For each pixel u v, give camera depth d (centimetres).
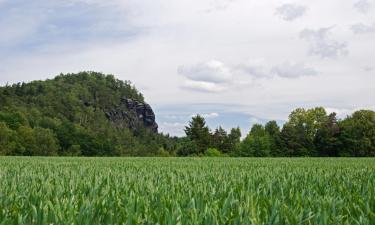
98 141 13438
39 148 11856
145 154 13425
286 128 10819
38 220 529
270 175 1473
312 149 10619
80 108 19925
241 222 526
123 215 555
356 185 1024
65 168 1944
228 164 2853
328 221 549
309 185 1045
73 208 591
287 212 572
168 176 1380
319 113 11688
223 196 779
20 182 1098
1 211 557
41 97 18812
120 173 1540
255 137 10894
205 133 12125
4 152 10900
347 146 10469
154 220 537
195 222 530
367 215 584
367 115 10900
